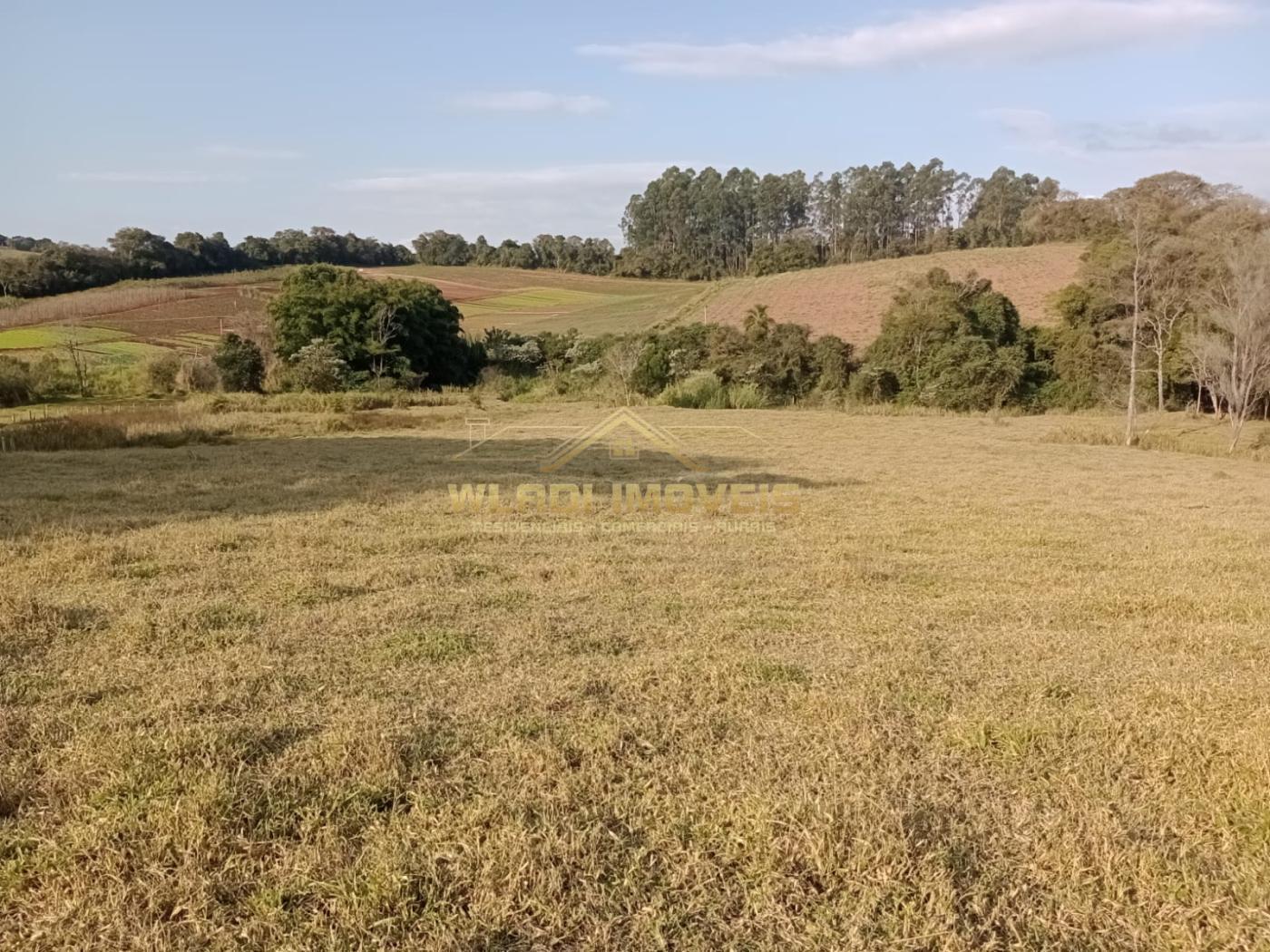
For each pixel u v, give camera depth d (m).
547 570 6.76
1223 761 3.42
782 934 2.42
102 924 2.44
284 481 11.66
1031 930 2.46
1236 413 22.16
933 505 10.59
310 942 2.37
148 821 2.88
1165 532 8.92
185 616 5.22
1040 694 4.18
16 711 3.86
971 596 6.21
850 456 16.44
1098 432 20.52
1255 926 2.48
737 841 2.82
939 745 3.61
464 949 2.34
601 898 2.56
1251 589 6.49
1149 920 2.52
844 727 3.75
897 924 2.44
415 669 4.48
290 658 4.62
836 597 6.11
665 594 6.11
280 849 2.77
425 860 2.69
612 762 3.42
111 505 9.50
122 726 3.69
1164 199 27.17
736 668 4.49
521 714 3.88
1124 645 5.10
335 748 3.44
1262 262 19.69
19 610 5.17
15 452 15.13
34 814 3.00
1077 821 2.98
